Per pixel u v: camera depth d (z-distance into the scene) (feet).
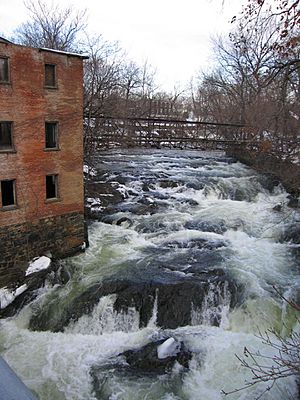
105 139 103.04
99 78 103.19
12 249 45.06
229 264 45.60
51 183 48.98
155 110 203.51
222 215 61.87
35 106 44.24
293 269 45.42
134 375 32.07
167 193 72.13
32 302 42.39
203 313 38.99
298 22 25.22
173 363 32.81
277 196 74.64
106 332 38.70
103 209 63.26
